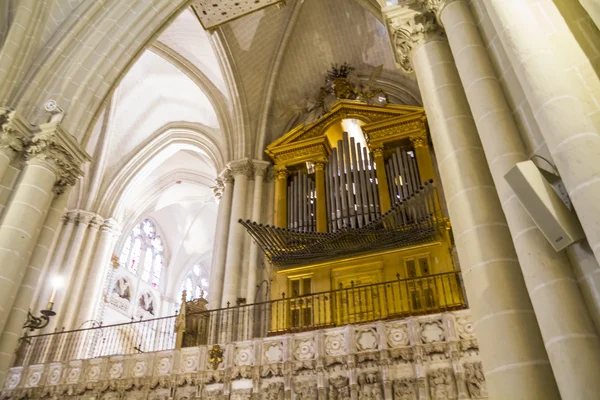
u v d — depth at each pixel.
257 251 13.72
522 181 3.98
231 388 9.27
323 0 15.74
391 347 8.59
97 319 19.70
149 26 10.87
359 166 13.36
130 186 19.11
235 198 14.84
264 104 16.66
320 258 11.69
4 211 8.45
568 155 3.66
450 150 5.59
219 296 13.33
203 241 27.39
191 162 22.36
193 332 12.10
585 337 3.51
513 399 3.97
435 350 8.28
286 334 9.44
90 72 10.10
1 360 8.12
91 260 17.08
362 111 14.18
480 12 5.77
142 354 10.23
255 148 15.96
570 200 3.90
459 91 6.07
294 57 16.95
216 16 12.41
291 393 8.78
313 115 16.94
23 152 9.05
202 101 17.94
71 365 10.49
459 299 9.95
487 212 4.98
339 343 9.00
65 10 10.66
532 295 3.95
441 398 7.89
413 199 10.84
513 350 4.15
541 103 3.98
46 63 9.88
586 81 4.10
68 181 9.62
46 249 9.20
